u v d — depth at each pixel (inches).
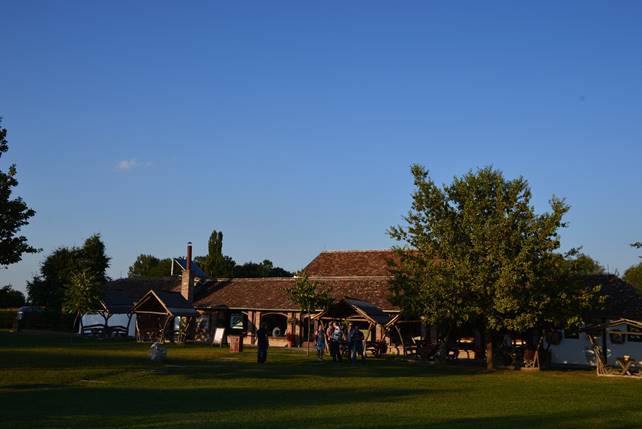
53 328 2605.8
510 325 1220.5
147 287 2422.5
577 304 1240.2
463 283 1242.6
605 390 939.3
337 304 1514.5
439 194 1357.0
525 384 1006.4
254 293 2052.2
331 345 1369.3
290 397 770.8
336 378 1017.5
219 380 940.0
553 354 1498.5
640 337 1413.6
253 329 1969.7
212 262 3479.3
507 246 1255.5
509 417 639.1
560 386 986.1
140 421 566.3
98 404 680.4
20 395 744.3
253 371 1087.0
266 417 602.5
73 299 2069.4
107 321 2128.4
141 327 2079.2
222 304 2015.3
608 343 1441.9
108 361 1187.3
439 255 1347.2
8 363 1101.1
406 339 1660.9
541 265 1229.1
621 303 1467.8
